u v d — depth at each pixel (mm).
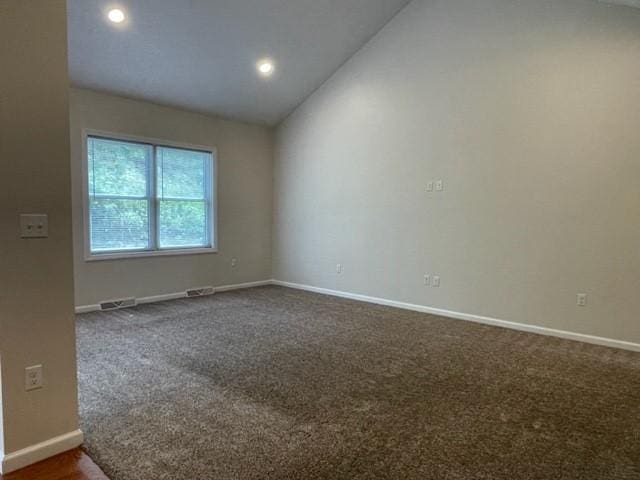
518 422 2447
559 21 4062
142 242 5438
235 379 3010
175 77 5035
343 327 4402
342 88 5867
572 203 4074
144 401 2648
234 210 6422
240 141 6438
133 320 4582
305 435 2266
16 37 1884
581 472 1981
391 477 1914
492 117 4527
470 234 4754
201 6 4176
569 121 4051
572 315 4113
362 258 5773
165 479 1880
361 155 5711
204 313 4930
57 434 2076
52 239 2029
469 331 4328
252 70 5316
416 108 5129
